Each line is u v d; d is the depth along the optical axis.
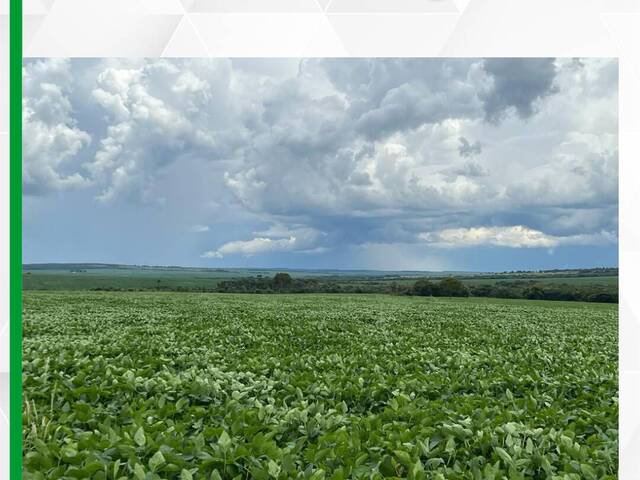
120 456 4.77
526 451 5.19
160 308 26.52
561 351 13.79
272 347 12.69
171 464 4.61
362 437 5.68
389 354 11.88
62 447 4.79
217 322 19.28
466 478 4.79
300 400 7.25
